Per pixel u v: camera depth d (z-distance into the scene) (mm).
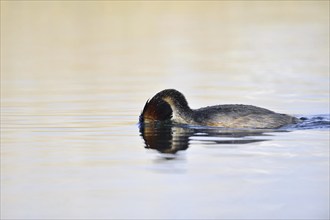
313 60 33438
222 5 57281
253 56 35312
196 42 40812
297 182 13203
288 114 20188
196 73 30562
